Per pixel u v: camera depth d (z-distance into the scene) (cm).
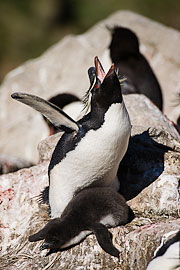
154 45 2433
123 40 2111
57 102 1956
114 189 1167
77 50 2536
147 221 1113
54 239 1049
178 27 3584
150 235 1016
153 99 2112
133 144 1252
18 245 1167
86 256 1057
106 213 1072
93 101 1048
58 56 2550
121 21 2573
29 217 1223
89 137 1038
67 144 1067
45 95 2445
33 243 1132
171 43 2425
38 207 1234
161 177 1173
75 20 3822
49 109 1034
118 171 1217
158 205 1138
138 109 1451
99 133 1030
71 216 1064
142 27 2508
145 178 1191
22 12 3791
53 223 1077
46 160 1341
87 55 2498
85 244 1067
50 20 3781
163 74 2344
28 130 2339
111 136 1028
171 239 973
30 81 2509
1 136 2359
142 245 1019
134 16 2605
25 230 1185
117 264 1042
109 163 1063
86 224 1060
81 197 1081
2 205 1262
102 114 1034
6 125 2391
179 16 3600
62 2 3812
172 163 1211
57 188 1105
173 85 2297
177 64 2362
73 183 1091
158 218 1133
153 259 966
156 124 1390
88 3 3778
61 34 3731
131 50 2114
